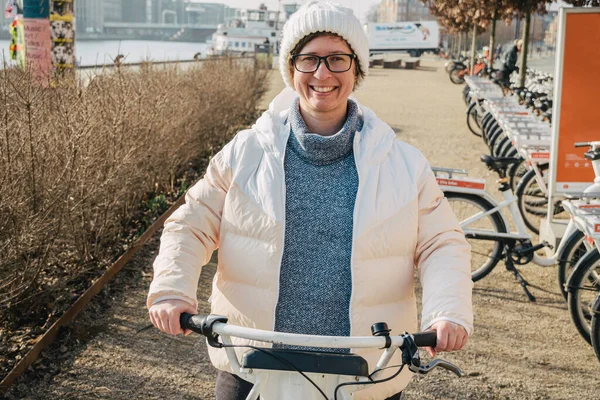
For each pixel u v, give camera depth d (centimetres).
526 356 440
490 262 550
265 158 217
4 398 359
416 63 4281
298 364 183
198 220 223
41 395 366
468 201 544
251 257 211
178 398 374
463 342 197
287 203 213
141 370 400
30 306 441
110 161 536
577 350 450
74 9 852
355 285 206
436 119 1612
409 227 214
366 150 215
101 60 752
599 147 480
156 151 676
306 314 208
